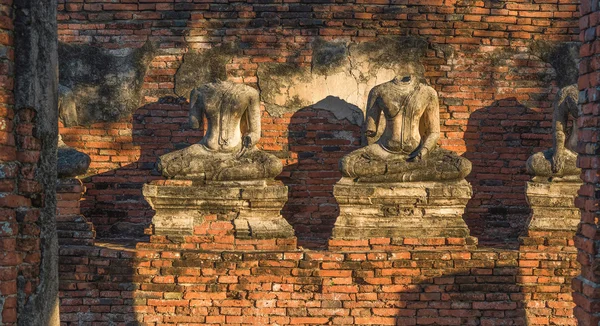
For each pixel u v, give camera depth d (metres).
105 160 12.98
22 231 7.27
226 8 12.91
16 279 7.21
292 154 12.94
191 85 12.95
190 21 12.92
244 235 11.33
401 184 11.45
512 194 12.98
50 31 7.50
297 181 12.94
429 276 11.01
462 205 11.47
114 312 10.98
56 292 7.73
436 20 12.90
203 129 12.95
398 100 11.66
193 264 10.97
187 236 11.29
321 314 10.95
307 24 12.88
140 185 12.98
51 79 7.52
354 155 11.60
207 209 11.39
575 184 11.55
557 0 12.98
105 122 12.98
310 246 11.92
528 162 11.70
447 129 12.96
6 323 7.09
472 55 12.95
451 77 12.95
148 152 12.98
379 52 12.92
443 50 12.92
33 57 7.32
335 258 10.95
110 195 12.95
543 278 11.05
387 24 12.91
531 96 12.98
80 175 12.39
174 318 10.97
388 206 11.42
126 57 12.98
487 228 12.96
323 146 12.96
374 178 11.46
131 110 12.99
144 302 10.97
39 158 7.45
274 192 11.38
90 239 11.56
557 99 11.70
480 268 11.05
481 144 12.98
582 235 7.87
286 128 12.94
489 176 12.98
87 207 12.94
